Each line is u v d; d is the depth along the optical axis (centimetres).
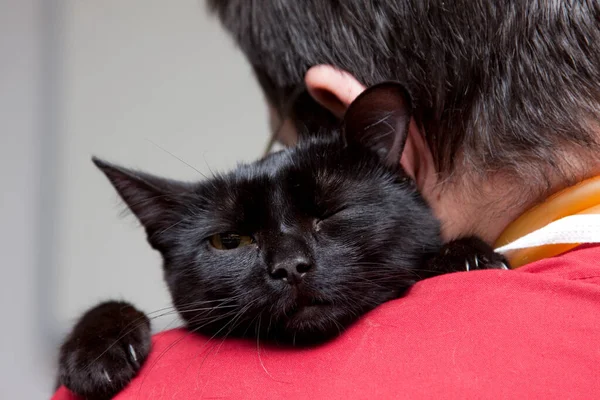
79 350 42
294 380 35
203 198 46
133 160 89
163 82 89
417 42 40
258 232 44
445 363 33
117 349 42
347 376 34
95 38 89
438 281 37
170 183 48
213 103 89
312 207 44
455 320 35
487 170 39
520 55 38
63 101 89
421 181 44
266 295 42
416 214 44
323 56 42
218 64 90
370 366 34
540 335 34
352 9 41
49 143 89
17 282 89
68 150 89
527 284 35
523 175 38
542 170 38
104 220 89
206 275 44
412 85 41
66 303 89
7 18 89
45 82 89
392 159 44
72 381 41
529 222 39
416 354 34
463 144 39
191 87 89
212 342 41
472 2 38
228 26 48
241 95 89
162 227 48
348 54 42
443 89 39
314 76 42
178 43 89
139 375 40
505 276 36
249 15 45
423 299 36
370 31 41
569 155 38
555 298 35
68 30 89
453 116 39
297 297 42
